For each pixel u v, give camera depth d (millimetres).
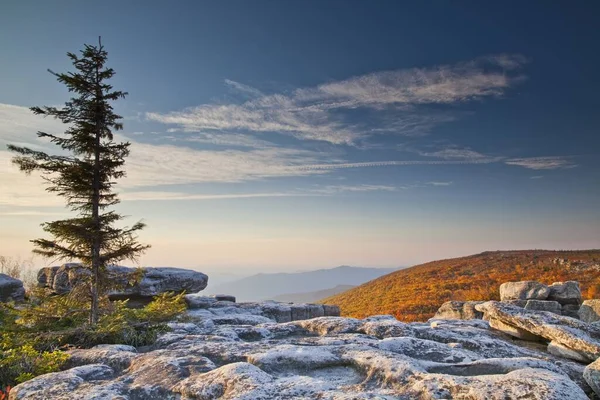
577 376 10391
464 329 15719
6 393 9664
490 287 45000
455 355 10469
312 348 10094
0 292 27047
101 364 9859
